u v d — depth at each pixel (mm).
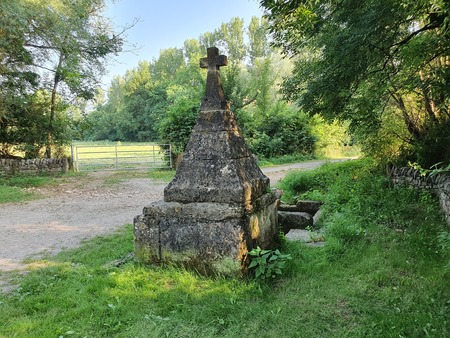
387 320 2648
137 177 15477
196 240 3674
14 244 5641
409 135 8352
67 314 2990
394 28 5246
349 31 5453
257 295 3209
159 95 44656
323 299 3086
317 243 4672
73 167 17547
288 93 8117
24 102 15391
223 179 3789
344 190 7629
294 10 5062
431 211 5527
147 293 3291
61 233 6305
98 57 15641
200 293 3262
